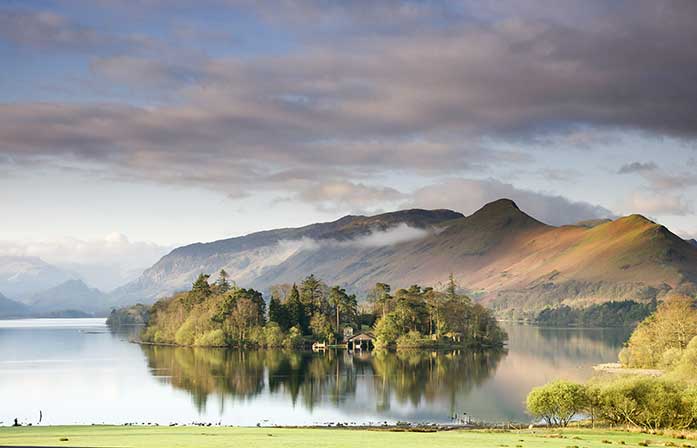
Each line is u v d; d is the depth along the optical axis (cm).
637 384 8962
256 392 15412
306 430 7856
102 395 14888
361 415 12406
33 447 5278
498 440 6644
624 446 6506
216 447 5347
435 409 13038
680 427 8606
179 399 14350
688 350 13138
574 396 9294
